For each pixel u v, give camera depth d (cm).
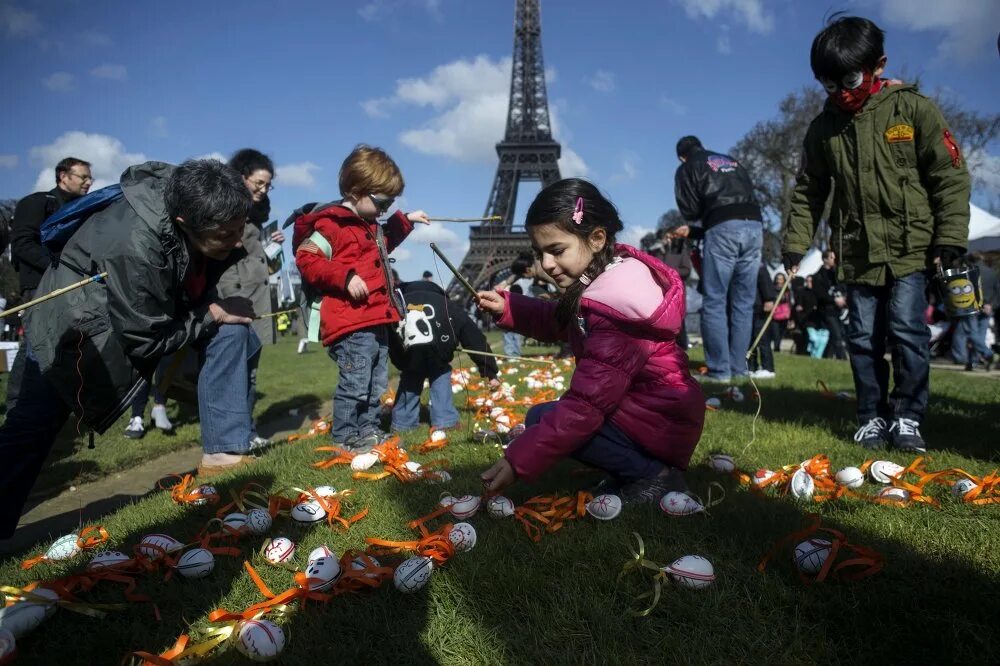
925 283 423
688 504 287
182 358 395
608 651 192
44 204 554
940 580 224
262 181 569
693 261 839
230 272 544
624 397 302
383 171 458
